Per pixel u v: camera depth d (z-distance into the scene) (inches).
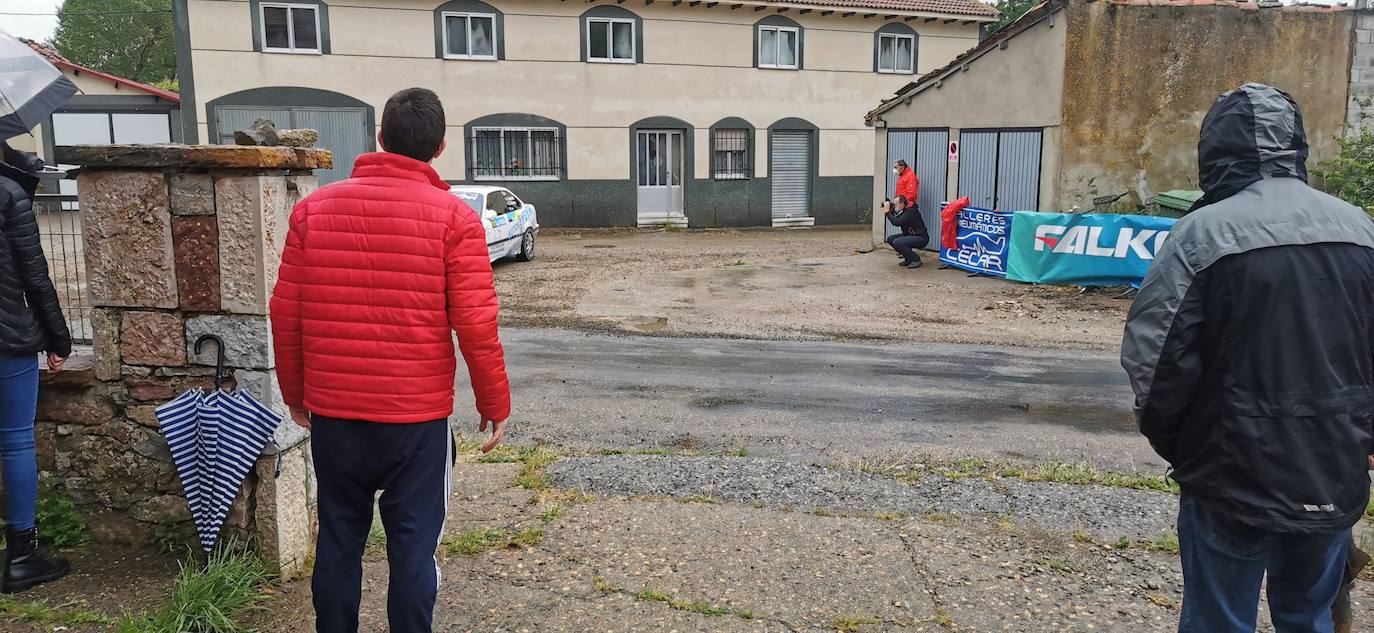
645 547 160.2
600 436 244.4
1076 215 505.0
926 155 671.1
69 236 167.6
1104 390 299.1
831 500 185.0
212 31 815.7
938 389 300.2
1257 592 99.6
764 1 941.2
